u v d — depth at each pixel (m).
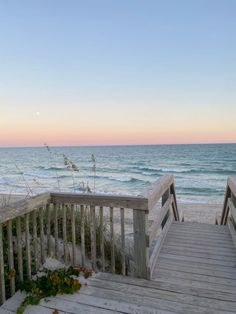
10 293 2.69
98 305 2.43
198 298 2.58
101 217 3.11
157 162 49.44
